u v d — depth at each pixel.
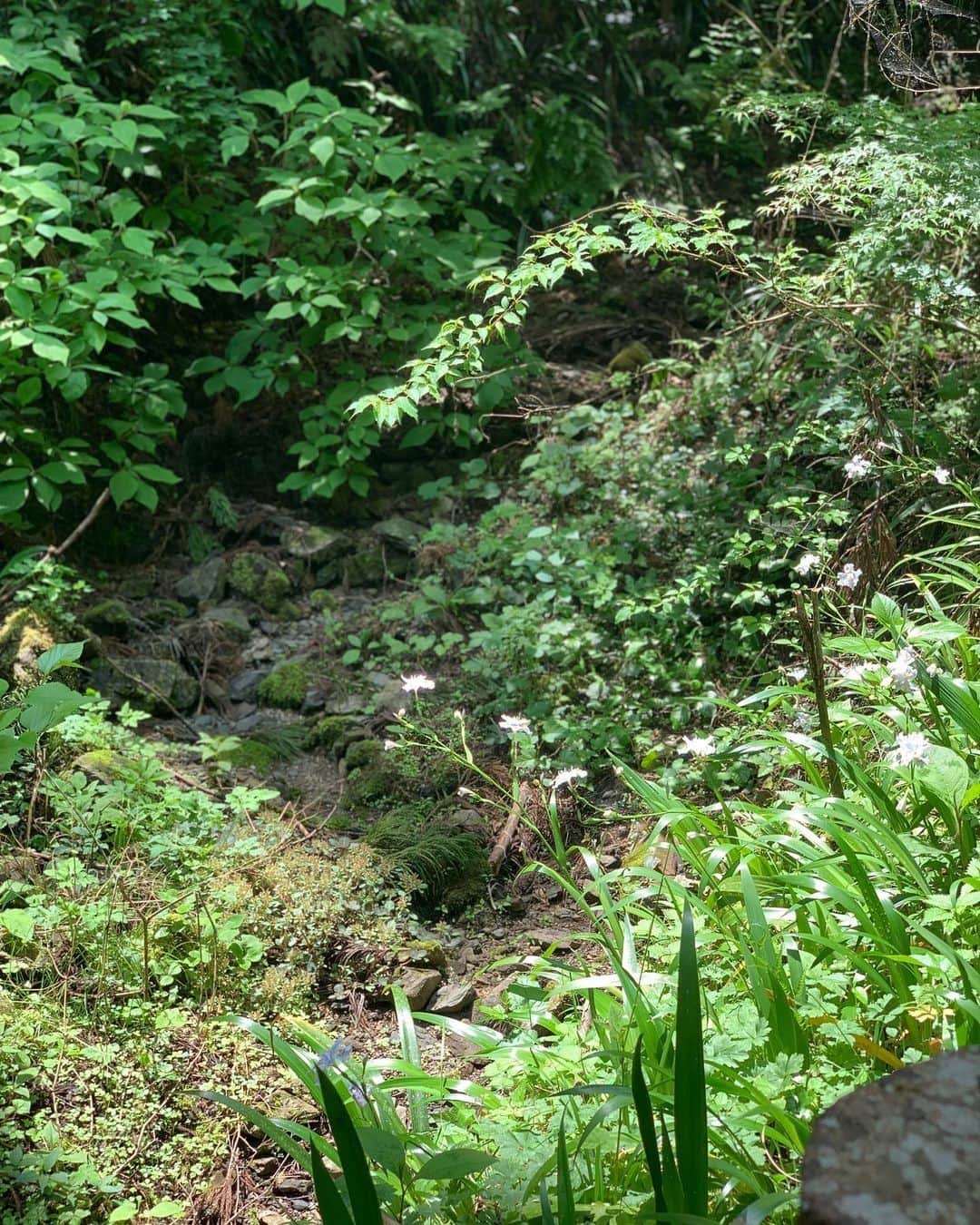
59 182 5.56
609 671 4.69
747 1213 1.92
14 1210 2.61
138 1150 2.84
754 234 6.52
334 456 5.80
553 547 5.07
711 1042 2.59
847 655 3.97
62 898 3.52
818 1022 2.62
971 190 4.40
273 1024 3.27
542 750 4.44
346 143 5.97
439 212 6.32
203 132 6.18
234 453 5.98
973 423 4.79
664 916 3.29
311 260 5.93
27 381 5.03
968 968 2.39
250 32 6.93
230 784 4.34
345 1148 1.97
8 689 4.31
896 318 4.94
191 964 3.36
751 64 7.79
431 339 5.86
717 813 3.77
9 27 6.06
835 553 4.50
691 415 5.59
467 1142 2.59
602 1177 2.27
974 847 2.94
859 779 3.02
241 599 5.32
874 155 4.56
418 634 5.06
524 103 7.99
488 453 6.02
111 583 5.32
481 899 3.92
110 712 4.60
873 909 2.68
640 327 6.77
